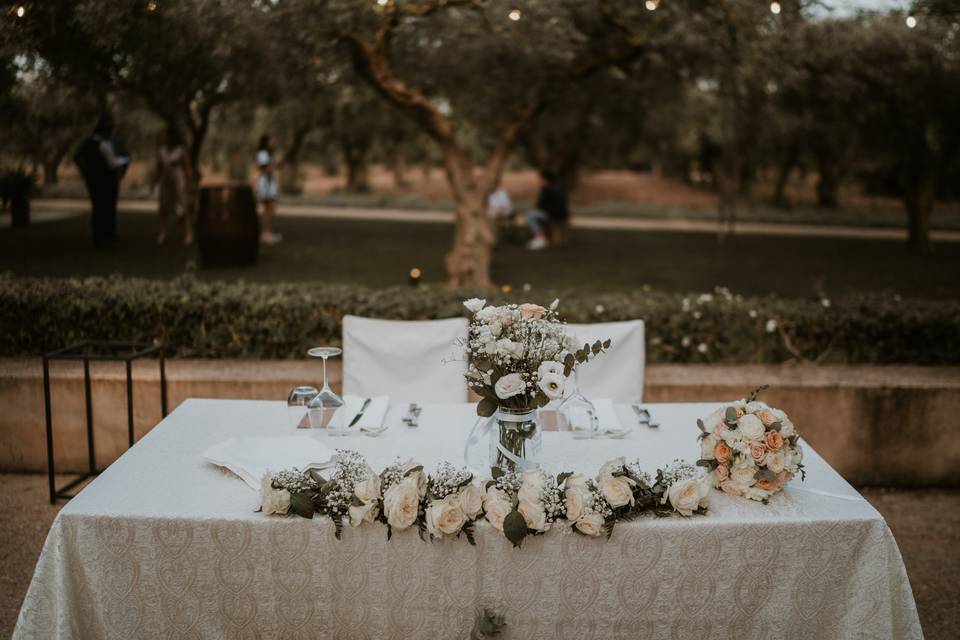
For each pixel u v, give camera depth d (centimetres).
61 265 932
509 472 240
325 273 984
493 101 923
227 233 966
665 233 1731
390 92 789
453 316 490
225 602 236
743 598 235
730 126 1416
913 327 490
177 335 491
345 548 232
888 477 462
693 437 297
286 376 444
